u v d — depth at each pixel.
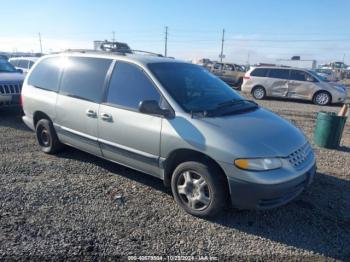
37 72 5.62
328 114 6.71
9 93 8.30
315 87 15.46
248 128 3.57
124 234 3.27
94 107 4.44
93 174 4.77
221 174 3.45
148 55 4.75
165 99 3.82
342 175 5.12
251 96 17.94
